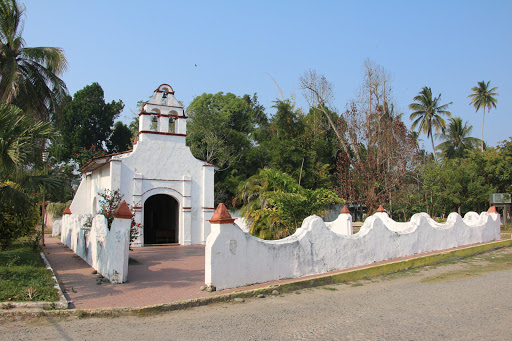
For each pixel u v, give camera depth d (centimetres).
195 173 2139
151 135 2053
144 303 753
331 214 3191
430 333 573
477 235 1767
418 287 938
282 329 600
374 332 581
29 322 636
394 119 2969
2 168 893
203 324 633
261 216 1658
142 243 1958
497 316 664
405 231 1384
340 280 1005
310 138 3384
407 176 3491
